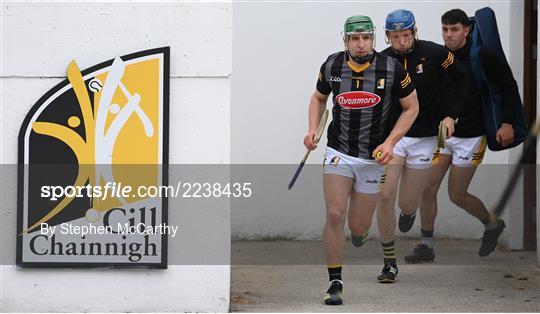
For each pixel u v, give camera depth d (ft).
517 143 81.87
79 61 64.28
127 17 64.18
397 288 74.95
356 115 66.80
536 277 79.56
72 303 64.95
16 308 64.90
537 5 85.97
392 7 94.12
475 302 69.97
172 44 64.39
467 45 81.51
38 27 64.18
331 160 67.77
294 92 94.79
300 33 94.38
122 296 64.95
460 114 82.12
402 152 76.64
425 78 75.61
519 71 91.81
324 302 68.80
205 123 64.64
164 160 64.39
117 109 64.44
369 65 66.28
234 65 94.53
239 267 83.82
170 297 64.95
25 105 64.44
